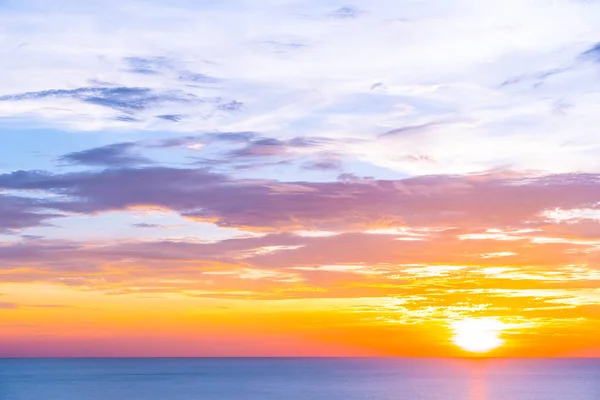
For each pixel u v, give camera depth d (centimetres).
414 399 15288
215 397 15600
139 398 15112
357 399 15162
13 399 15038
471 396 16262
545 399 15500
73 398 15362
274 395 16150
